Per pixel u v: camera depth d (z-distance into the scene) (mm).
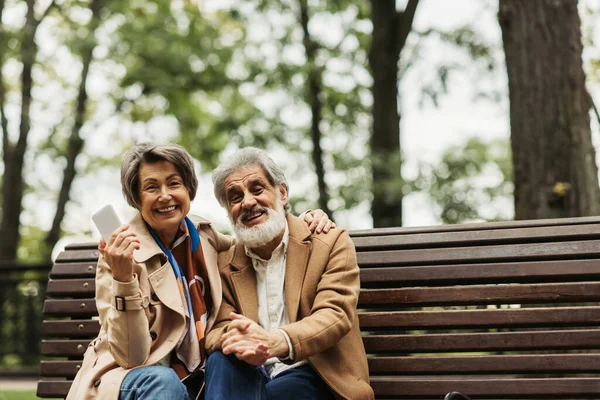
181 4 16375
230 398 3146
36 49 15852
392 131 11797
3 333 9805
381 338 3650
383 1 11578
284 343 3234
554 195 5562
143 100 17578
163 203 3488
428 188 11672
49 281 4020
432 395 3543
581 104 5672
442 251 3658
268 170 3594
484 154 13227
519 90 5746
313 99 15344
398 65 11586
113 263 3195
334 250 3566
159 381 3154
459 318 3568
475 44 10836
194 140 17547
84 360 3492
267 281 3592
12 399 6391
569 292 3463
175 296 3447
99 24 15633
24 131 17219
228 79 16375
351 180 13836
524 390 3445
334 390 3357
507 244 3594
